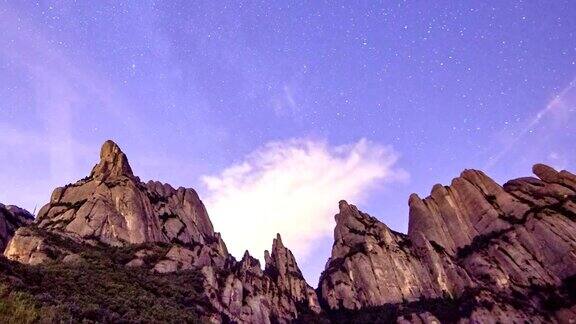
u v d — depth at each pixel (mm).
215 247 100562
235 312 65938
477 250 91750
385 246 100625
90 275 52406
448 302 82438
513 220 92562
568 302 72875
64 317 35219
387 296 88875
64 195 86750
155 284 58812
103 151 99062
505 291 79938
